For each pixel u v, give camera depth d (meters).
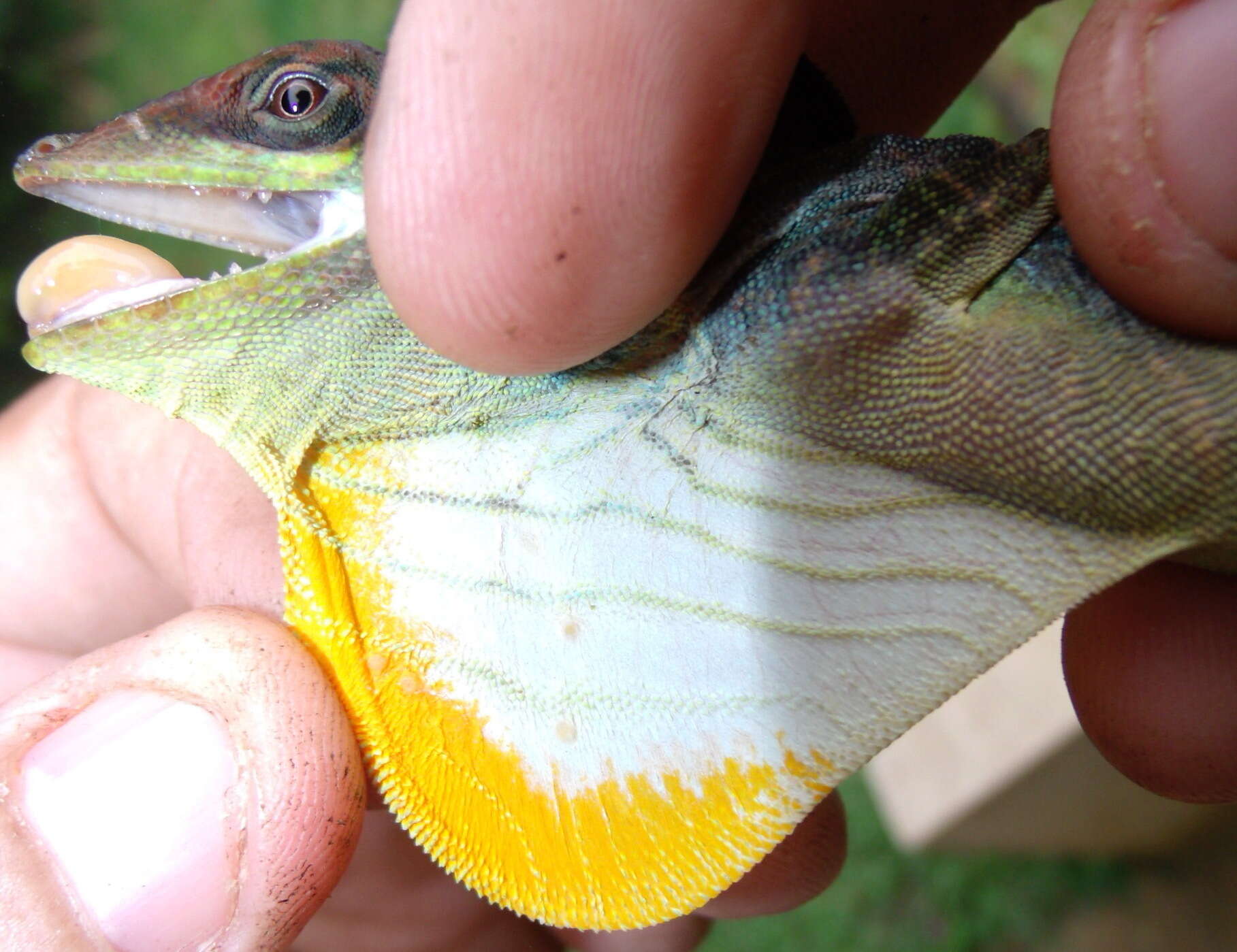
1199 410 0.06
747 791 0.07
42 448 0.11
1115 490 0.06
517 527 0.08
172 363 0.07
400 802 0.07
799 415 0.07
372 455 0.08
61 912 0.07
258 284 0.07
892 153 0.07
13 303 0.19
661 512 0.07
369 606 0.08
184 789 0.08
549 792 0.07
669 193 0.07
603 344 0.07
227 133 0.07
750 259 0.07
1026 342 0.06
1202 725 0.09
